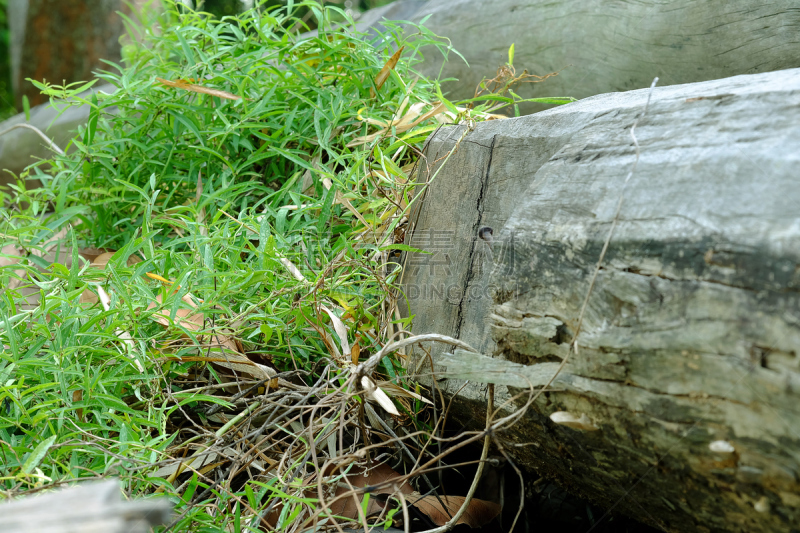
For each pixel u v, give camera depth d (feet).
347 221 7.06
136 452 6.05
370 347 6.53
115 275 6.46
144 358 6.30
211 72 7.55
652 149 5.59
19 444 6.10
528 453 6.11
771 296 5.18
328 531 6.09
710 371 5.28
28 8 18.33
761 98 5.46
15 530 4.69
